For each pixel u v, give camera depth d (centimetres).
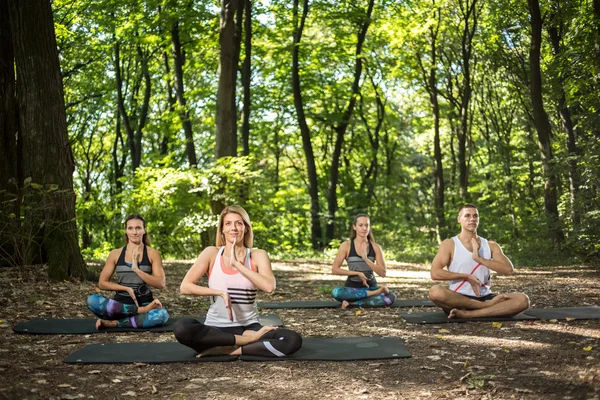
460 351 520
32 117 958
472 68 2714
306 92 2631
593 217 1483
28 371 462
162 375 451
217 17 2006
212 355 501
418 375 444
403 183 3347
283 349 494
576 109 2195
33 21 953
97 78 2588
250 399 392
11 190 1036
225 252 501
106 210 2148
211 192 1656
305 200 2798
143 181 1800
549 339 560
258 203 1825
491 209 2797
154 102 3012
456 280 684
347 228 2725
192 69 2519
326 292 959
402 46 2536
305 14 2300
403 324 662
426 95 3055
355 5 2383
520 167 2736
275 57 2416
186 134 2250
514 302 665
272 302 868
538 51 1794
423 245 2406
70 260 950
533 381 418
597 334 577
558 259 1606
